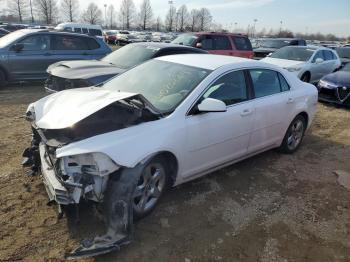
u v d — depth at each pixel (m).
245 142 4.77
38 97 9.30
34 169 4.26
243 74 4.73
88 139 3.18
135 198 3.54
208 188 4.53
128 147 3.25
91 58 11.27
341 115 9.42
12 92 9.80
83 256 2.92
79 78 6.81
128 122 3.50
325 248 3.58
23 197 3.91
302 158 5.91
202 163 4.20
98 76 6.92
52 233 3.37
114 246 3.04
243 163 5.43
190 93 4.03
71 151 3.06
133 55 8.47
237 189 4.59
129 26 94.25
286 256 3.41
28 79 10.47
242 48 14.48
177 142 3.72
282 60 12.68
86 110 3.32
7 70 10.09
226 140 4.40
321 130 7.82
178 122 3.76
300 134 6.05
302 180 5.06
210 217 3.90
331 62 13.66
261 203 4.31
